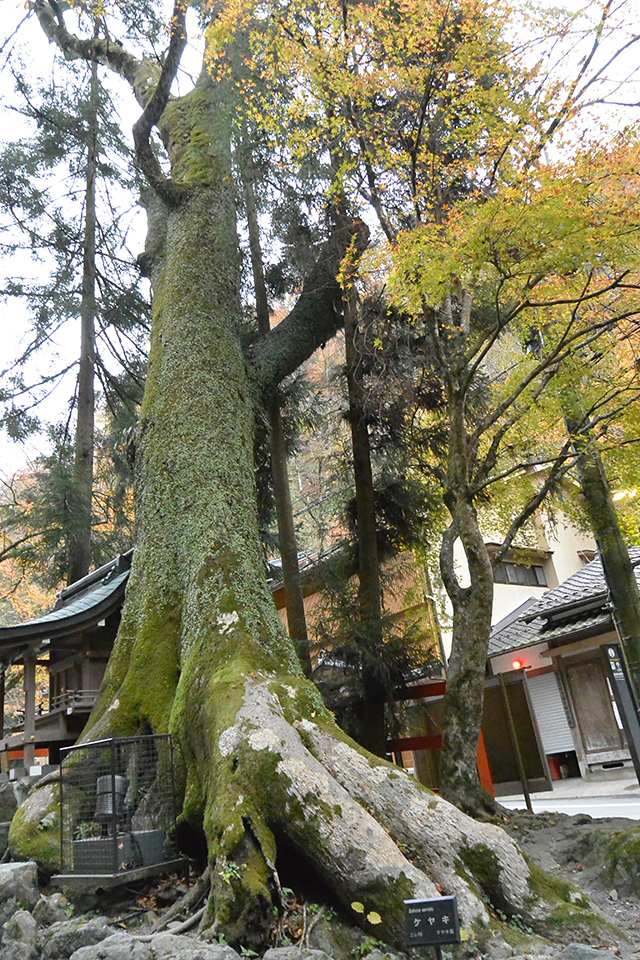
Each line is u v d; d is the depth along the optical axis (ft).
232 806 17.98
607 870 21.57
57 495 54.29
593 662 53.21
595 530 29.55
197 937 16.17
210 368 32.60
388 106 32.78
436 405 41.24
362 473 41.86
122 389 62.85
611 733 51.93
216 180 38.99
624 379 29.45
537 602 56.85
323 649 39.78
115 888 20.24
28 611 81.51
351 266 36.17
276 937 16.20
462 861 18.17
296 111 29.76
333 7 28.48
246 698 20.89
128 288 59.47
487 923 16.84
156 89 33.01
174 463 29.96
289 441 48.08
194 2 34.63
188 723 22.40
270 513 48.37
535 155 25.17
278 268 44.75
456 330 31.58
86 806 22.62
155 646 26.37
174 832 21.26
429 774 41.39
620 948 16.46
